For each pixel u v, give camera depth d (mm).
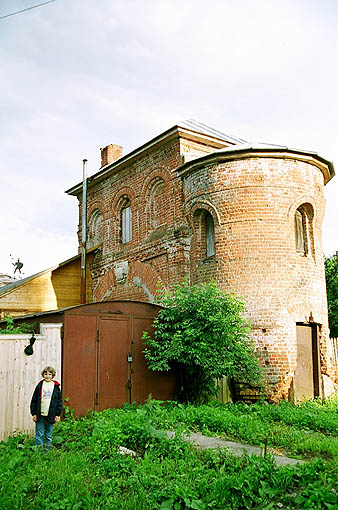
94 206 22719
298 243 15344
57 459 7398
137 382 12219
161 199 18406
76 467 6969
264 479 6340
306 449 8273
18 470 6895
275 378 13312
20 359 9859
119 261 20219
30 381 9945
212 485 6141
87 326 11469
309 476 6301
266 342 13586
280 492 6074
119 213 21016
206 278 15016
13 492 6008
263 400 12906
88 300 21844
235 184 14695
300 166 15102
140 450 8203
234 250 14398
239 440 8930
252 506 5914
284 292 14000
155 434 8172
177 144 17406
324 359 14828
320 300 14953
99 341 11617
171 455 7609
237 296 14039
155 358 12164
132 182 19938
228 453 7562
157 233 18062
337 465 6777
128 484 6434
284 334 13656
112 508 5566
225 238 14625
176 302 12945
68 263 21109
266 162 14711
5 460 7340
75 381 10992
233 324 12664
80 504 5664
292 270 14297
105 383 11570
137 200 19469
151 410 10375
